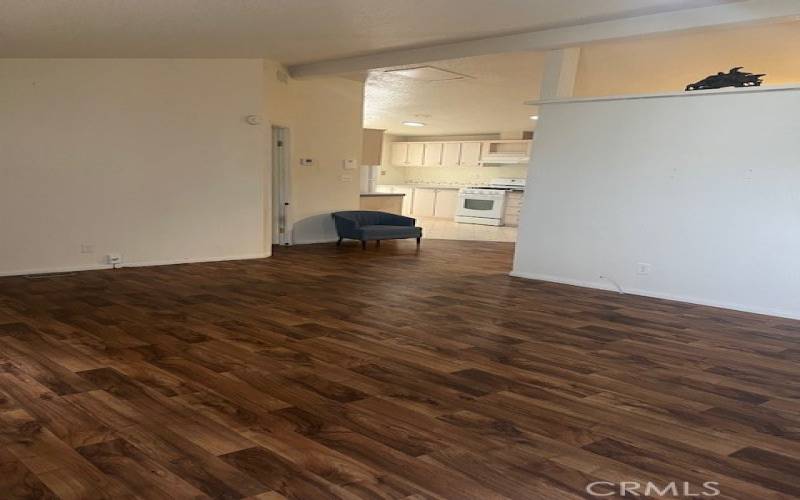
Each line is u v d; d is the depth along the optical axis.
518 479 1.90
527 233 5.84
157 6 3.23
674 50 4.97
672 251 5.00
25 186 4.81
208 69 5.71
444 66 5.95
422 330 3.70
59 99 4.88
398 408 2.44
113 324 3.53
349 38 5.03
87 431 2.10
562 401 2.61
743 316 4.51
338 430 2.20
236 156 6.04
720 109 4.64
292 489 1.77
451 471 1.93
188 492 1.72
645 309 4.63
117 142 5.25
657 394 2.75
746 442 2.26
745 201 4.61
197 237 5.91
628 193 5.18
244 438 2.09
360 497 1.74
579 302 4.79
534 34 5.01
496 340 3.55
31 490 1.70
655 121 4.96
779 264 4.50
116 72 5.16
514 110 8.86
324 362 2.98
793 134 4.36
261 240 6.38
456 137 13.15
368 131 9.02
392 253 7.30
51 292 4.32
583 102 5.30
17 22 3.26
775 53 4.80
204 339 3.29
